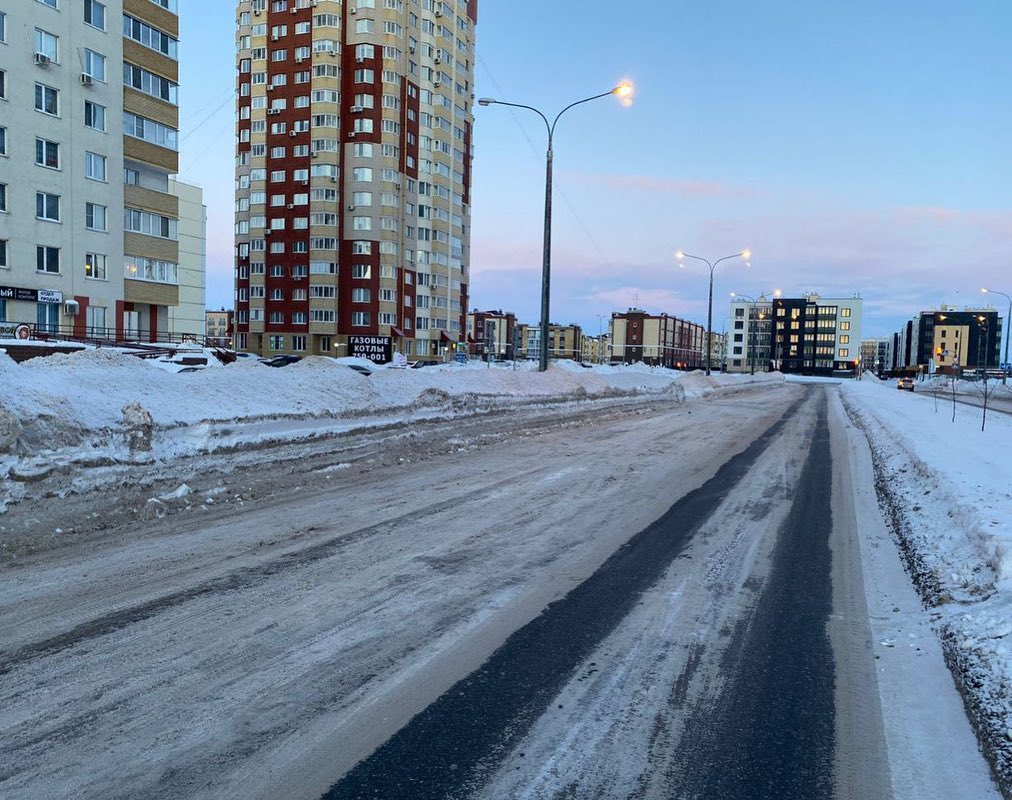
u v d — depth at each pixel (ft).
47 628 13.34
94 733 9.88
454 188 254.88
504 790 8.91
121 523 20.94
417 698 11.19
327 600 15.30
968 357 469.57
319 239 220.23
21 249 106.73
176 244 135.64
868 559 19.83
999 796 9.00
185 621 13.88
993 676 11.87
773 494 29.53
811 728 10.61
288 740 9.89
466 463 34.78
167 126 132.26
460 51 255.09
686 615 15.19
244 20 231.71
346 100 220.02
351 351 179.11
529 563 18.57
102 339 108.47
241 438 31.19
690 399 100.12
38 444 23.36
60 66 111.75
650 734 10.35
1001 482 26.73
